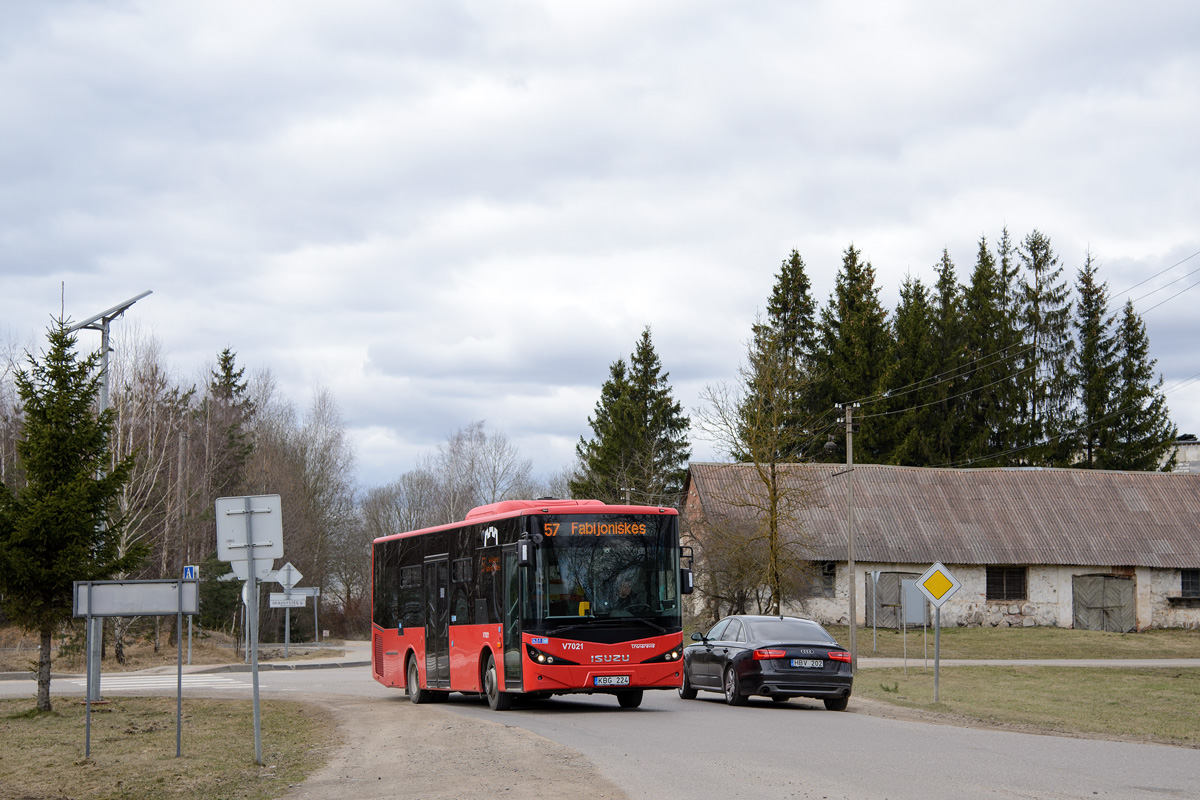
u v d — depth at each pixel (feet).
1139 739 51.26
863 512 174.19
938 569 70.18
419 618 75.61
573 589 60.80
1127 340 250.37
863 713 64.39
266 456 205.98
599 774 36.27
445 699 74.90
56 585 61.16
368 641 220.23
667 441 242.17
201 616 162.20
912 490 181.57
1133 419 245.04
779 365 130.11
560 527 61.46
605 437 240.73
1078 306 256.93
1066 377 251.60
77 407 63.67
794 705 71.10
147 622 153.89
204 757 44.01
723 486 166.71
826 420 233.14
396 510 310.65
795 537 159.74
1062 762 40.11
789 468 157.48
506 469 276.62
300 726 55.31
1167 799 31.45
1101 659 135.23
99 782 38.17
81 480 61.87
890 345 234.17
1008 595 171.73
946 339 247.09
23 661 121.60
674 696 79.97
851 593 106.83
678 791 32.78
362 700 76.69
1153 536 176.45
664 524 63.57
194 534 166.20
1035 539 173.37
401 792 34.14
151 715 62.18
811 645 66.28
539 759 40.06
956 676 98.07
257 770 40.37
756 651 66.49
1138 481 190.49
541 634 59.72
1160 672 105.29
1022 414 249.55
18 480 129.70
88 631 66.59
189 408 194.29
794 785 33.94
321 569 228.43
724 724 55.21
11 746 48.62
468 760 40.40
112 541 64.85
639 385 243.81
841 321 237.66
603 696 81.10
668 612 62.44
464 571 68.74
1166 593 172.35
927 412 233.14
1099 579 170.60
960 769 37.78
